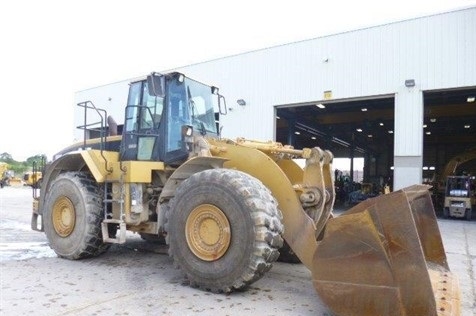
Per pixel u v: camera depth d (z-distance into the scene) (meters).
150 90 4.66
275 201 3.82
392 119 19.95
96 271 4.67
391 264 2.84
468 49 11.48
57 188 5.40
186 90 5.12
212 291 3.85
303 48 14.38
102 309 3.33
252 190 3.69
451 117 20.50
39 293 3.75
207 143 4.56
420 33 12.22
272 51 15.07
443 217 14.77
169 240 4.10
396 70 12.59
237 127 15.83
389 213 2.88
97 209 5.14
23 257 5.45
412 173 12.25
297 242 3.88
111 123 6.21
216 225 3.80
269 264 3.61
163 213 4.54
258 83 15.39
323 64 13.96
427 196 4.00
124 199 4.75
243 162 4.33
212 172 3.95
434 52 11.98
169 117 4.94
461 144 31.44
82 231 5.10
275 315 3.30
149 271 4.69
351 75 13.39
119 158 5.27
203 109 5.50
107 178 4.97
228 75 16.09
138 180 4.69
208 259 3.80
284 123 22.11
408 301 2.74
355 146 31.70
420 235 3.92
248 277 3.58
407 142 12.34
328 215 4.28
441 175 20.20
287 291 4.01
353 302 2.97
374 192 21.20
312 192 4.24
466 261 6.02
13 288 3.91
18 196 21.50
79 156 5.45
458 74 11.62
